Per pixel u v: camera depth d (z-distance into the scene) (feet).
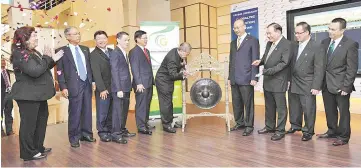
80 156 10.14
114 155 10.14
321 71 10.84
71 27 11.43
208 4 23.80
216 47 24.56
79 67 11.42
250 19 22.12
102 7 26.84
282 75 11.84
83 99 11.80
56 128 15.64
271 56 11.94
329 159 8.97
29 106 9.48
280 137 11.64
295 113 12.45
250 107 12.85
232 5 23.18
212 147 10.79
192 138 12.33
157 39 17.47
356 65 10.35
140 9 23.52
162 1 24.77
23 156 9.71
